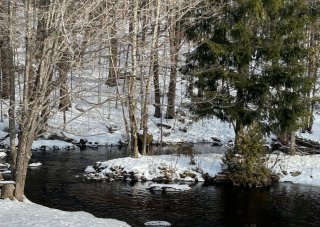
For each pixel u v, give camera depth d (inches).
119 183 872.3
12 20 594.2
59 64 658.2
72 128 1328.7
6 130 1296.8
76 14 579.5
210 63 983.0
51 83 595.8
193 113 1015.6
